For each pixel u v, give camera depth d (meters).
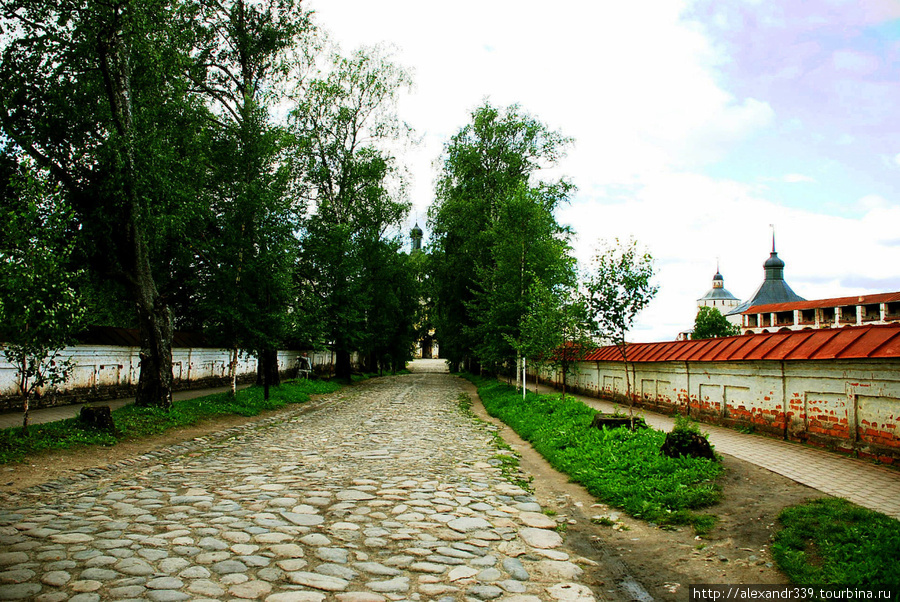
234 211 19.16
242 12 22.75
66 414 14.52
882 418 8.33
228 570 4.86
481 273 26.91
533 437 13.01
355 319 33.50
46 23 12.85
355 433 14.36
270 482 8.46
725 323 56.16
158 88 15.49
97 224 13.62
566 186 34.00
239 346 19.58
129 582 4.55
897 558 4.54
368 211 36.22
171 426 13.73
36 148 13.12
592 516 7.05
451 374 57.78
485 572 5.04
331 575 4.82
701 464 8.04
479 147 35.12
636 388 18.28
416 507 7.12
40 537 5.70
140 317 14.96
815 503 6.12
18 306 9.79
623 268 12.74
